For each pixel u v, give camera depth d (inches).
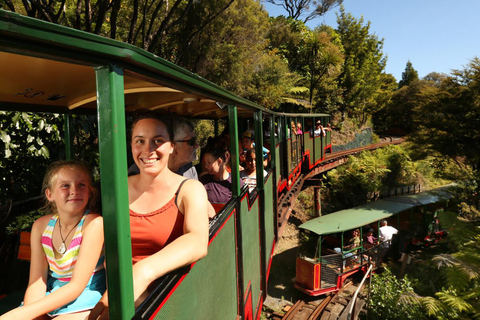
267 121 336.5
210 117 191.5
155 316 45.7
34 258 60.3
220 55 514.0
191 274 62.1
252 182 174.4
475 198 695.7
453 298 297.7
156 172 57.1
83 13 331.3
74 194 54.9
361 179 809.5
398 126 1815.9
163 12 396.5
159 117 58.4
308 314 442.0
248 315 123.9
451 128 700.0
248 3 537.6
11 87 58.4
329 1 1298.0
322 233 496.7
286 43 1127.6
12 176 182.1
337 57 1069.8
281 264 571.2
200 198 57.4
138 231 59.5
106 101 38.5
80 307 54.2
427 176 1029.8
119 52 37.7
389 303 378.0
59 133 196.5
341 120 1401.3
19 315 46.3
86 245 53.5
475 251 328.8
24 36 29.1
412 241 657.6
